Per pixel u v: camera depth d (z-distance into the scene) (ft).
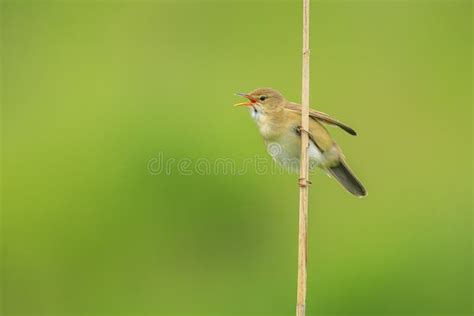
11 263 45.88
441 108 50.57
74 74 53.83
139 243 44.62
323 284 42.65
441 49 52.60
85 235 45.32
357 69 50.55
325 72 50.19
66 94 52.95
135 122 47.80
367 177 46.39
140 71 51.80
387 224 44.62
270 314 43.65
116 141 47.21
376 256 43.01
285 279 43.93
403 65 51.37
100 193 45.62
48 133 50.19
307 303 42.39
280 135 31.19
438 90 51.06
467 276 43.11
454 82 51.55
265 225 44.65
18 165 48.80
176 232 44.62
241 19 52.85
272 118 31.45
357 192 33.14
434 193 46.57
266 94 31.76
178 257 44.55
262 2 53.16
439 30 53.47
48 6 56.54
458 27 53.72
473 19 53.93
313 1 52.34
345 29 52.21
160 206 44.70
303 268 25.18
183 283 44.37
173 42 52.54
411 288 42.29
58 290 45.27
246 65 50.83
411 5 53.62
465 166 48.32
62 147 48.60
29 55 55.83
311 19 52.03
